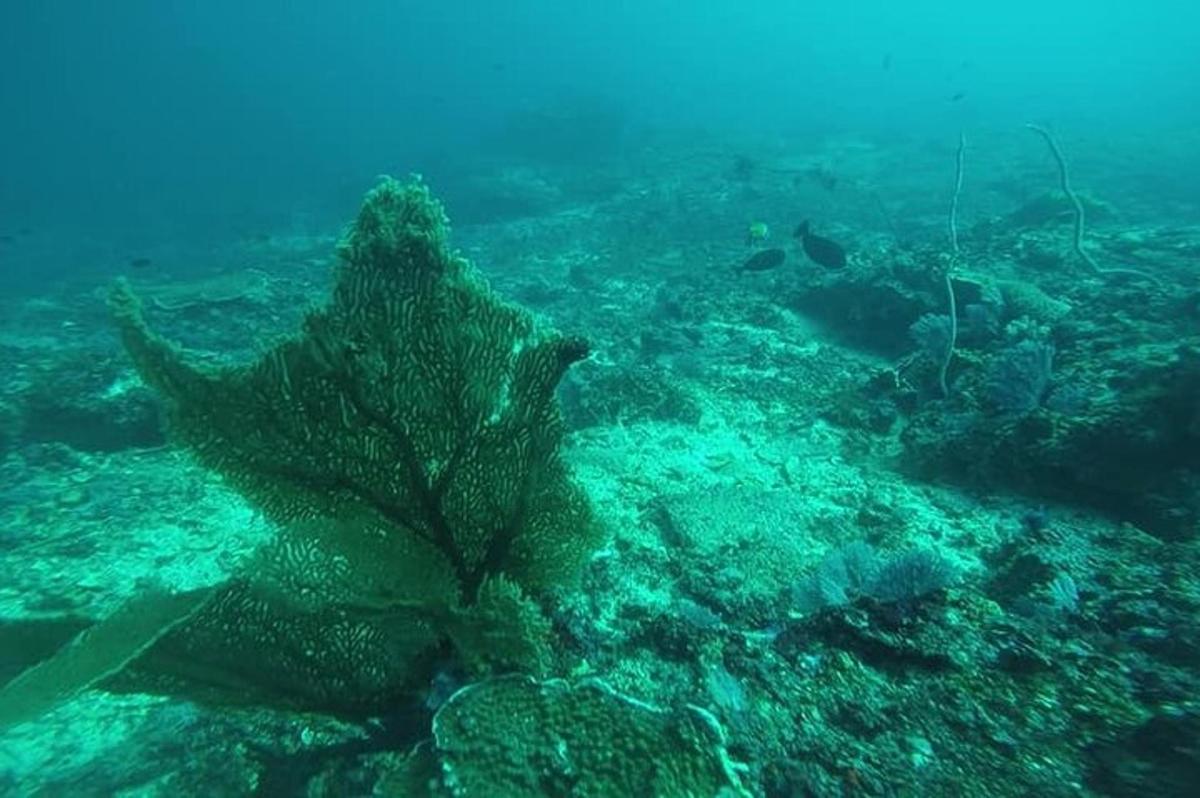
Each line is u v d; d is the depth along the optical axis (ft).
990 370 21.75
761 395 26.45
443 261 8.85
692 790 8.19
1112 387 18.65
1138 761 8.91
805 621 12.39
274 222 81.97
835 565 14.07
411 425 9.09
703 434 23.44
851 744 9.84
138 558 17.25
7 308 48.37
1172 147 88.58
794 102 198.08
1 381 29.32
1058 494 18.34
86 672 7.48
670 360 30.50
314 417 8.63
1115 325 23.44
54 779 11.10
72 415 23.63
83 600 15.60
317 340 8.38
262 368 8.32
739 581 15.02
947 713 10.21
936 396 24.50
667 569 15.60
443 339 8.98
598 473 20.44
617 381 26.08
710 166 89.76
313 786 9.75
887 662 11.36
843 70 307.99
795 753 9.74
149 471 21.85
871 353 30.94
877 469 21.09
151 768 11.11
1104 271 32.12
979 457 19.58
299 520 8.82
